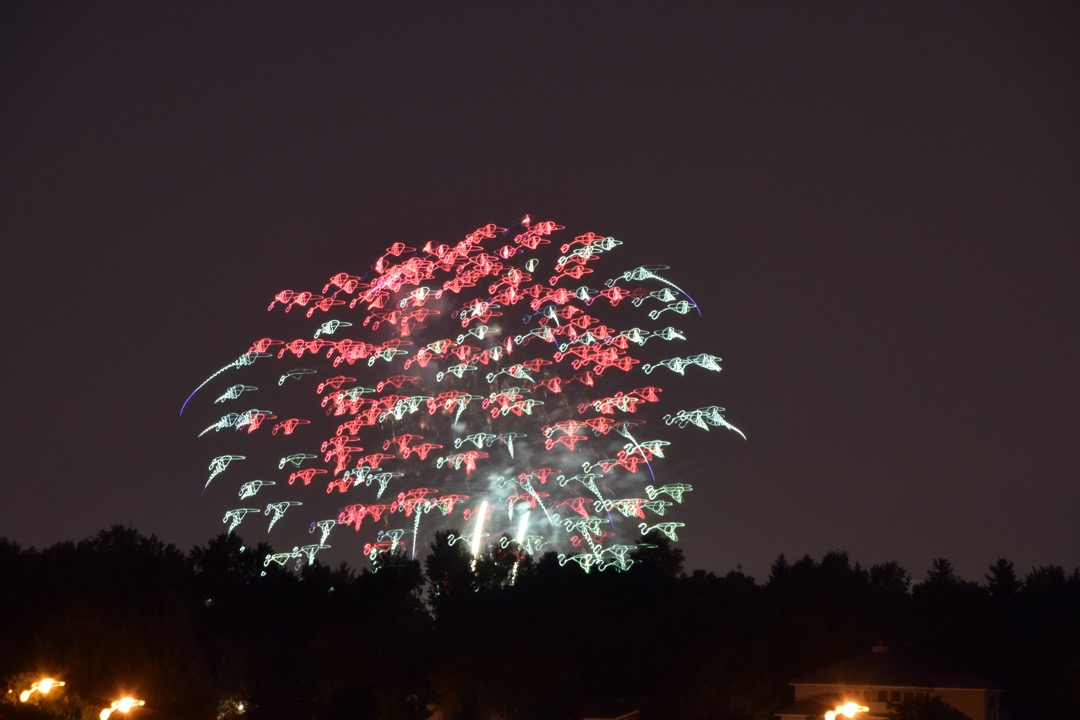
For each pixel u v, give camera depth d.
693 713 82.50
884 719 80.12
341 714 69.50
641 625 97.25
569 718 80.50
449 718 81.81
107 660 64.25
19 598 90.50
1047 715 91.38
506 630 88.06
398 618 101.75
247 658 73.25
